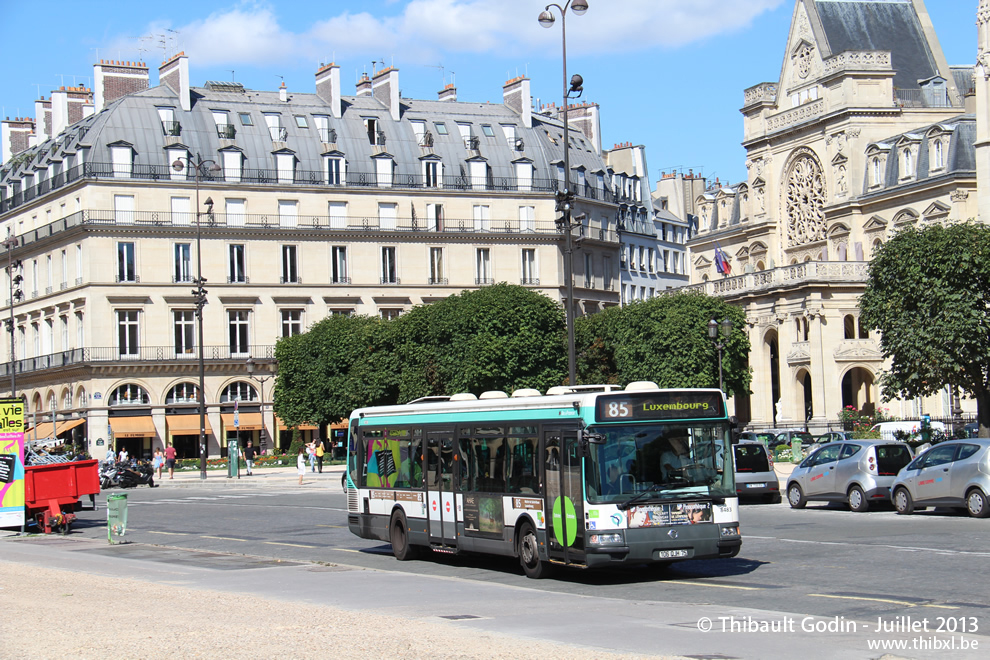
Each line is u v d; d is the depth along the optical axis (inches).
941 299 1786.4
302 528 1396.4
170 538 1318.9
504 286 3137.3
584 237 4116.6
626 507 799.7
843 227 3221.0
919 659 509.0
